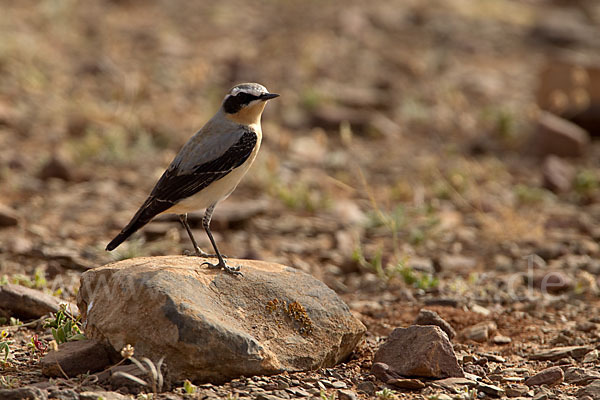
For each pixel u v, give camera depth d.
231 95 9.38
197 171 9.07
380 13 33.97
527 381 8.16
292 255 12.98
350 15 32.34
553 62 22.19
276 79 24.95
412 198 16.39
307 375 7.90
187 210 9.18
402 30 32.38
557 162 18.36
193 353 7.41
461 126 22.08
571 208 16.38
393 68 27.38
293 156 18.88
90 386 7.34
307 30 30.62
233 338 7.56
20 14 28.61
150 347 7.51
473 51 30.92
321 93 23.22
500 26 34.75
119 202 15.28
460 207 16.16
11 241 12.42
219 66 25.66
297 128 21.14
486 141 20.91
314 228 14.49
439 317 9.38
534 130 20.67
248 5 33.66
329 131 21.27
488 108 23.44
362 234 14.30
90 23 29.17
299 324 8.20
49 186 16.03
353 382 7.95
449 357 8.19
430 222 14.09
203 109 21.48
